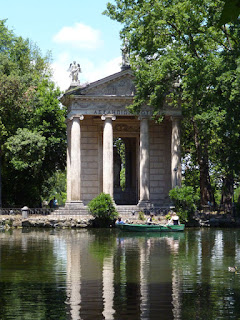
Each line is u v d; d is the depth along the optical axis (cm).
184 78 7438
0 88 9456
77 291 3156
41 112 9962
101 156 9831
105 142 9269
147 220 7800
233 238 6431
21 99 9606
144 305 2784
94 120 9825
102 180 9819
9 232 7438
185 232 7375
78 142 9206
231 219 8350
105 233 7250
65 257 4669
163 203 9725
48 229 8012
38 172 10144
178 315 2561
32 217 8569
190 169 11994
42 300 2909
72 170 9169
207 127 7269
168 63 7612
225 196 9706
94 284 3388
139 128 10056
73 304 2809
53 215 8838
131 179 10931
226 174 9231
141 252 5028
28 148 9288
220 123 7156
